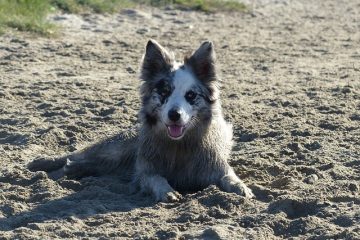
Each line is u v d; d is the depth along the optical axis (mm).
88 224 7719
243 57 17828
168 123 8719
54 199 8445
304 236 7281
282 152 10211
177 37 20094
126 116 12133
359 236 7062
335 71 16188
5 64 15898
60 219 7801
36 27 18781
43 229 7492
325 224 7457
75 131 11289
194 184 9195
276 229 7469
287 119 12031
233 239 7129
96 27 20297
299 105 12961
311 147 10484
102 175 9688
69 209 8133
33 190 8781
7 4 19719
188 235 7254
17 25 18734
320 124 11672
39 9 20250
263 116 12266
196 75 9133
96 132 11305
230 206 8086
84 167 9562
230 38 20406
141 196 8820
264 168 9516
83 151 9664
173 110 8680
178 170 9188
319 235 7211
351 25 23766
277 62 17328
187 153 9094
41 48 17453
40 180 9016
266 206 8094
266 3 26953
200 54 9172
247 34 21250
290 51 18750
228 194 8312
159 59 9148
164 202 8406
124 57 17156
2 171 9438
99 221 7762
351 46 19688
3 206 8133
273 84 14859
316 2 28547
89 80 14867
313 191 8438
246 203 8164
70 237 7328
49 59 16594
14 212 8031
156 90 9016
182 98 8859
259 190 8625
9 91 13672
